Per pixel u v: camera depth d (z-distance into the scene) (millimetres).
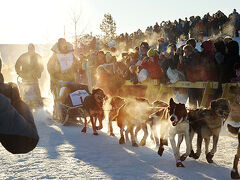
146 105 7074
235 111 8734
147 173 4730
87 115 9203
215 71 9227
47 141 7465
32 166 5188
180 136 5324
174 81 10211
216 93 9188
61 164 5297
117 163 5367
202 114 5301
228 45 8938
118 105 8305
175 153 5164
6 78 21672
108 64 12898
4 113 1594
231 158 5613
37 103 12094
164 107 6887
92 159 5656
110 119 8422
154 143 7270
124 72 12758
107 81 12742
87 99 8648
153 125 6910
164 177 4516
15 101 1790
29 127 1697
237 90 8633
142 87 12539
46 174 4715
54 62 11422
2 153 6160
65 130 9305
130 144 7145
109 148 6680
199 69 9375
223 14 22391
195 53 9461
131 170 4906
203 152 6117
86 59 17016
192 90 9766
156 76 11141
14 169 5020
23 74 11945
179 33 24906
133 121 6922
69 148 6621
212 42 9273
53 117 11422
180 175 4621
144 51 12414
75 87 10711
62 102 10477
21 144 1679
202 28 23031
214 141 5285
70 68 11430
